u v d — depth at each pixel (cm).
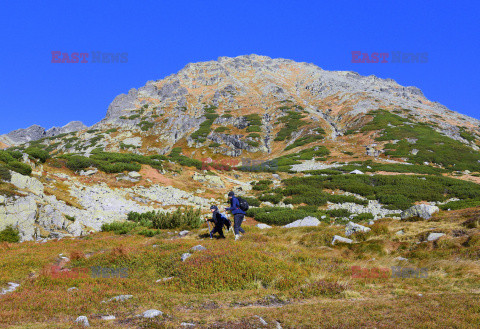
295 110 10912
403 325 516
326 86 13612
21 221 1792
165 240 1540
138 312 641
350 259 1239
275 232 1714
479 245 1112
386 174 4678
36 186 2238
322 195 3478
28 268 1108
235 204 1444
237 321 568
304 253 1236
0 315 599
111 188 3169
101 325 560
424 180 4009
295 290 807
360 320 548
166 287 879
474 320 527
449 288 825
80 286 849
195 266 961
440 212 1720
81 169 3478
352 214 2889
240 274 912
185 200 3225
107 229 2111
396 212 2945
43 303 687
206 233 1670
